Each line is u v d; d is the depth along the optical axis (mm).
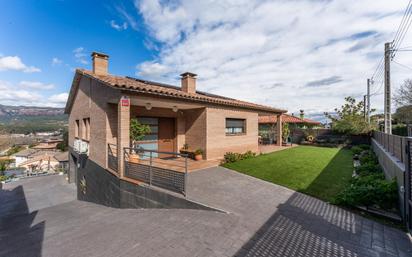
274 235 3316
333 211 4211
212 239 3242
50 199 12500
